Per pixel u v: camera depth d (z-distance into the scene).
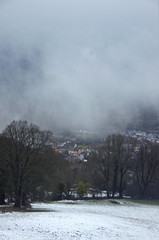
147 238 28.98
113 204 63.25
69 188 71.94
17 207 45.41
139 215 48.38
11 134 46.75
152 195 83.31
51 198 65.19
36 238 23.58
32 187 51.84
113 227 31.88
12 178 48.34
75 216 37.31
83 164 92.88
